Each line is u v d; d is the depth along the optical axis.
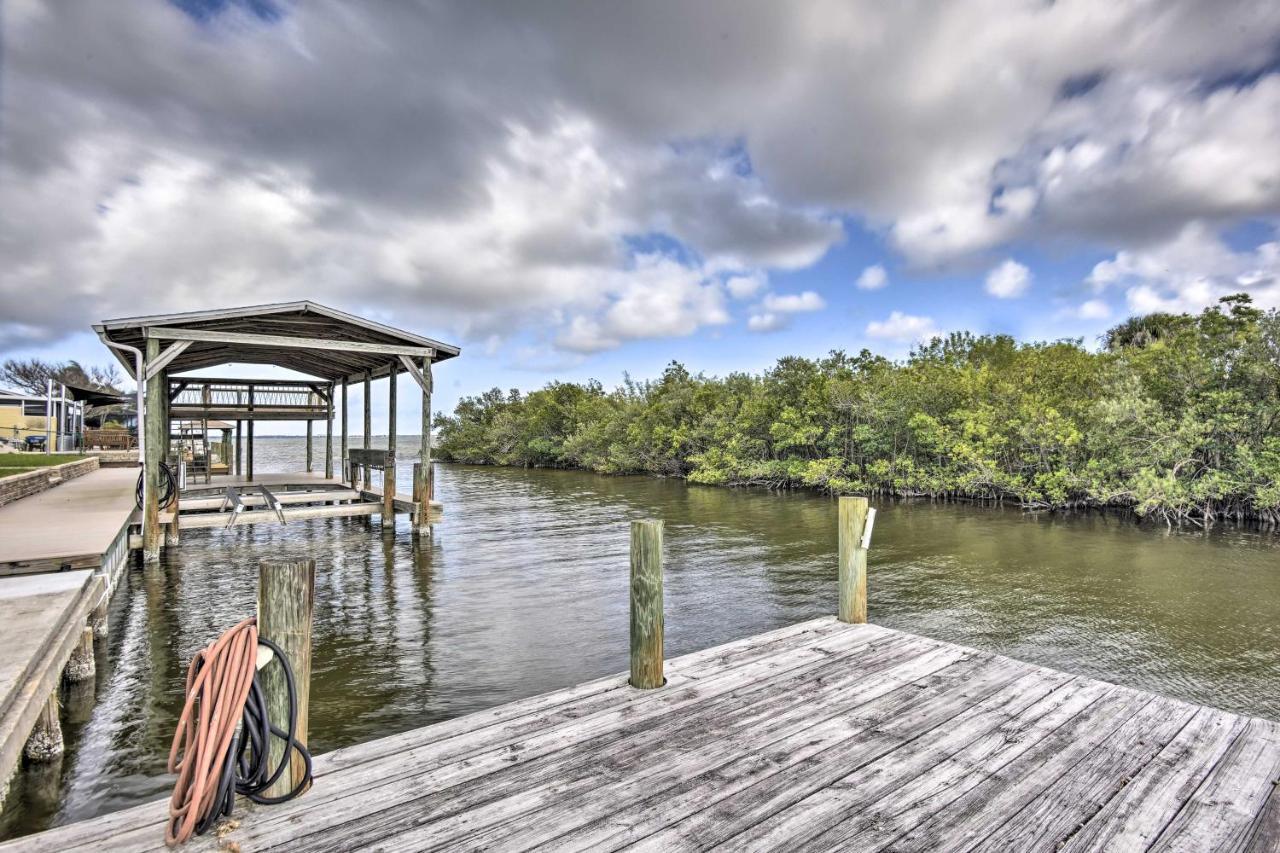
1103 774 2.45
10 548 6.50
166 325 10.32
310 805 2.20
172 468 14.24
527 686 5.73
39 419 25.55
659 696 3.22
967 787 2.35
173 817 1.97
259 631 2.22
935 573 10.50
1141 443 16.41
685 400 32.44
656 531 3.34
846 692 3.27
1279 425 14.85
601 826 2.08
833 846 1.98
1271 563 11.09
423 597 8.84
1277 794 2.31
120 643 6.66
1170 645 7.02
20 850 1.94
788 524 16.03
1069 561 11.37
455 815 2.14
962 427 20.08
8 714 2.96
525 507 20.09
